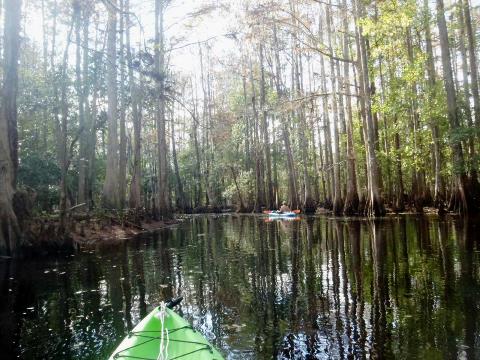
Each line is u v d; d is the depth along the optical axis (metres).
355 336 5.43
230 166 46.62
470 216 19.28
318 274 9.09
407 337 5.31
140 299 7.64
